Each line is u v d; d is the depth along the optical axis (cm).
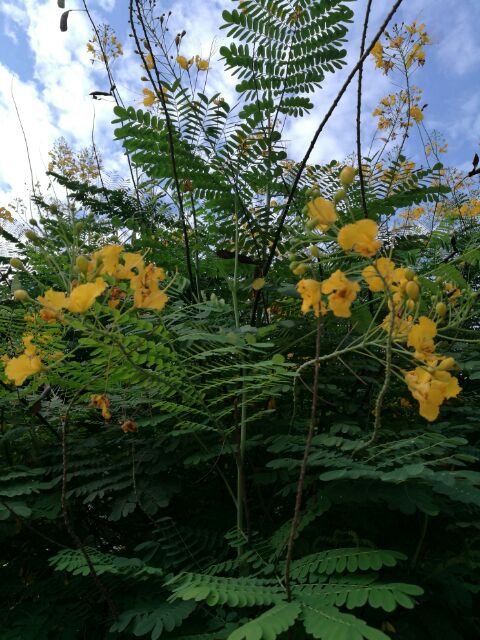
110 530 74
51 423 77
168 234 92
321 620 36
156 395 63
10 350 65
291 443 54
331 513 60
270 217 74
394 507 46
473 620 54
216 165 75
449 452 60
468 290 56
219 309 62
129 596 54
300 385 69
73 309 42
